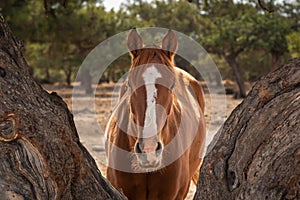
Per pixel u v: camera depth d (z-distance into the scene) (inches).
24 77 156.8
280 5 1616.6
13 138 140.8
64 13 1114.7
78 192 156.3
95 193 159.6
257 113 166.6
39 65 1861.5
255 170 155.7
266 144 156.9
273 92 167.3
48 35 1111.6
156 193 226.1
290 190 148.2
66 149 153.4
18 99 148.9
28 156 142.2
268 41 1549.0
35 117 148.5
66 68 1985.7
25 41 1099.3
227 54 1604.3
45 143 146.8
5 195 137.1
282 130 154.9
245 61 1983.3
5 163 138.9
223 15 1688.0
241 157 162.2
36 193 141.2
